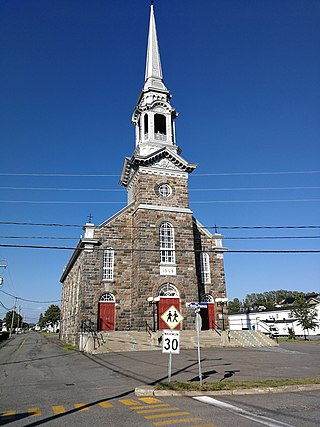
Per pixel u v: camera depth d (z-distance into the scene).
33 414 9.16
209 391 11.49
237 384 12.23
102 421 8.33
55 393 12.03
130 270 33.56
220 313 34.84
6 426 8.11
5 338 62.50
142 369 17.11
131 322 31.95
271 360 20.20
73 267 43.03
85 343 27.42
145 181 34.66
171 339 13.08
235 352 24.66
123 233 34.50
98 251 33.09
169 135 38.41
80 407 9.84
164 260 32.81
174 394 11.30
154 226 33.28
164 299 31.55
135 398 10.95
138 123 40.72
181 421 8.20
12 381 14.81
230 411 9.16
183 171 36.41
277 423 7.96
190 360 20.20
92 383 13.88
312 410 9.21
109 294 32.47
